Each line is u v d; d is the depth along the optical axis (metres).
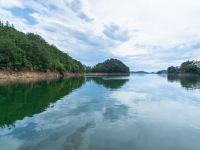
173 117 20.47
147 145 12.92
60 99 30.78
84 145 12.44
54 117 19.20
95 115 20.36
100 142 13.03
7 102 27.39
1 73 74.12
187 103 29.27
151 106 26.45
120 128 16.17
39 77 98.88
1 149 11.63
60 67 134.38
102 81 85.06
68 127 15.95
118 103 28.22
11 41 92.69
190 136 14.79
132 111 22.95
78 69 188.38
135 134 14.83
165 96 36.84
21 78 81.81
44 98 31.39
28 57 97.50
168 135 14.90
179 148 12.62
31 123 16.98
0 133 14.32
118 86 58.16
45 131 14.83
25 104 26.06
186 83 77.69
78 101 29.20
